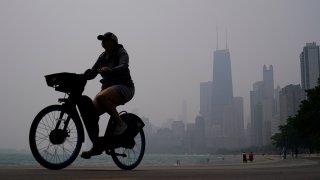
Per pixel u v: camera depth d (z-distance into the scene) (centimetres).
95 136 490
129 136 527
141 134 566
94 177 341
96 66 548
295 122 5928
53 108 458
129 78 533
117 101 514
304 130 5847
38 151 446
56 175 354
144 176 360
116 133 511
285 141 10862
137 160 560
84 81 479
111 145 507
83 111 477
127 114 536
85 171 425
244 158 3988
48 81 468
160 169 541
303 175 392
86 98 478
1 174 347
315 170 523
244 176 373
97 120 489
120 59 525
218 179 336
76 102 471
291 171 484
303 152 13675
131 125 534
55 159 459
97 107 505
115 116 506
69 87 466
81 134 480
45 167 452
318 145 6297
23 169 440
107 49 536
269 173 430
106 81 524
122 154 531
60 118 464
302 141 9962
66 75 461
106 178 333
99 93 512
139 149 564
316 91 5669
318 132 5750
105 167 634
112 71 505
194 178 343
